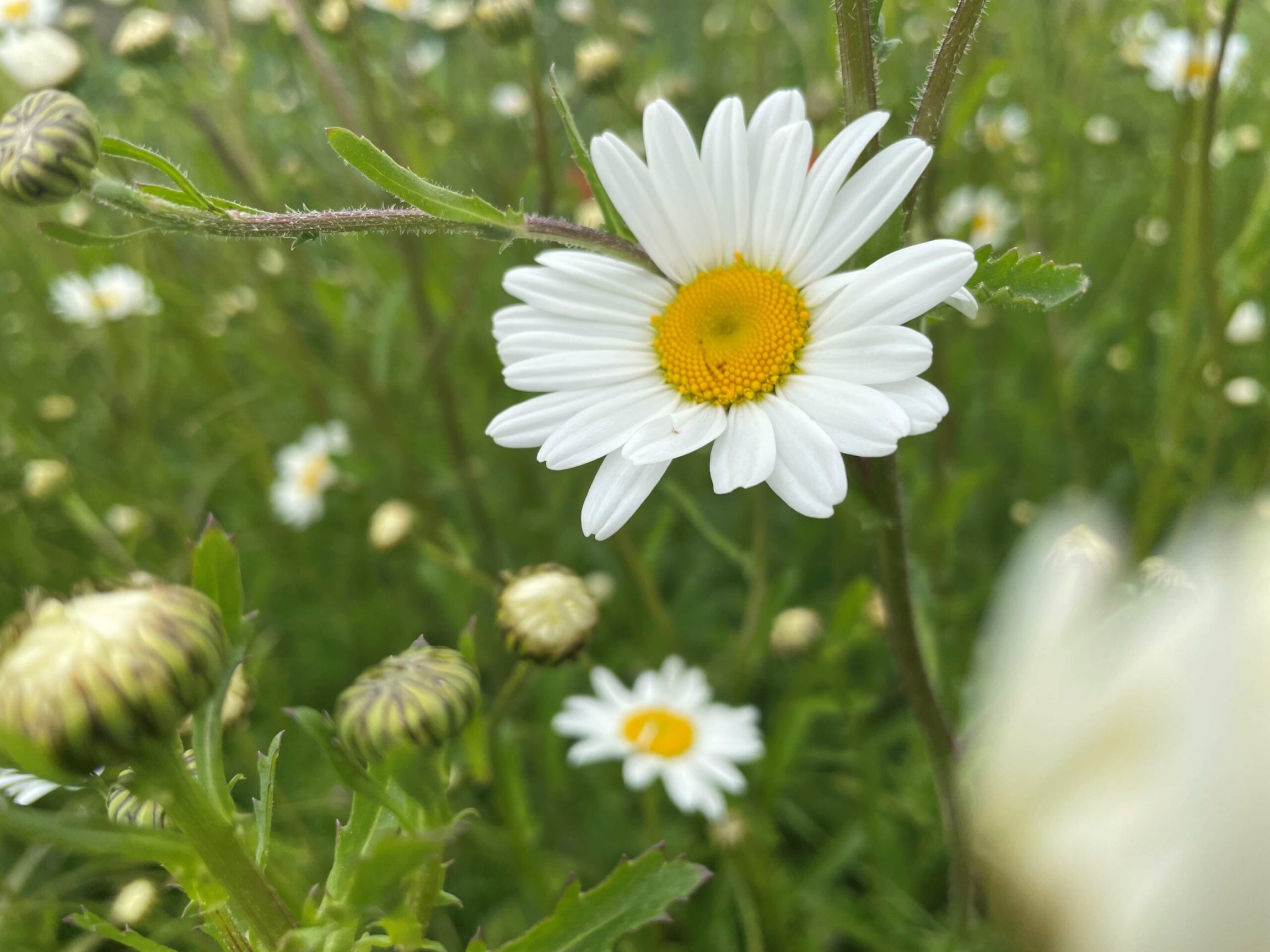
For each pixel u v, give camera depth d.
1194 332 0.28
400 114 0.31
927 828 0.23
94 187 0.12
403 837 0.10
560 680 0.25
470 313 0.35
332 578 0.35
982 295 0.12
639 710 0.24
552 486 0.34
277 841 0.16
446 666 0.11
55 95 0.12
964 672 0.25
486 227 0.13
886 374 0.12
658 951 0.22
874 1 0.13
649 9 0.50
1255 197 0.31
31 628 0.10
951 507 0.23
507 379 0.14
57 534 0.34
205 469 0.35
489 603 0.31
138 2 0.36
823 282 0.13
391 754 0.10
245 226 0.13
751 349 0.13
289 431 0.39
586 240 0.13
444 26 0.33
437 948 0.10
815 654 0.23
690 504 0.24
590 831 0.27
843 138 0.12
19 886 0.20
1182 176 0.26
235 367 0.41
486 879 0.25
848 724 0.22
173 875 0.10
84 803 0.17
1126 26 0.34
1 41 0.32
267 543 0.34
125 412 0.34
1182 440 0.24
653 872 0.12
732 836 0.21
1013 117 0.36
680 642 0.29
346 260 0.37
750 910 0.21
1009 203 0.35
